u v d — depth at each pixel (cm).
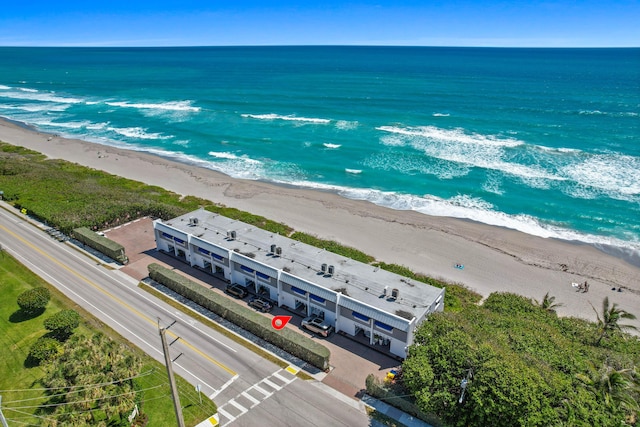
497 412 2967
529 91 18575
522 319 4547
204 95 19238
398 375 3981
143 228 7056
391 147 11394
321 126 13462
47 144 12431
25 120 15338
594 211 7906
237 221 6191
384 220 7681
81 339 3619
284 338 4334
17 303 4900
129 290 5378
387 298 4428
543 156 10425
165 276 5403
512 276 6109
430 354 3512
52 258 6084
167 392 3800
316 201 8488
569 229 7375
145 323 4766
